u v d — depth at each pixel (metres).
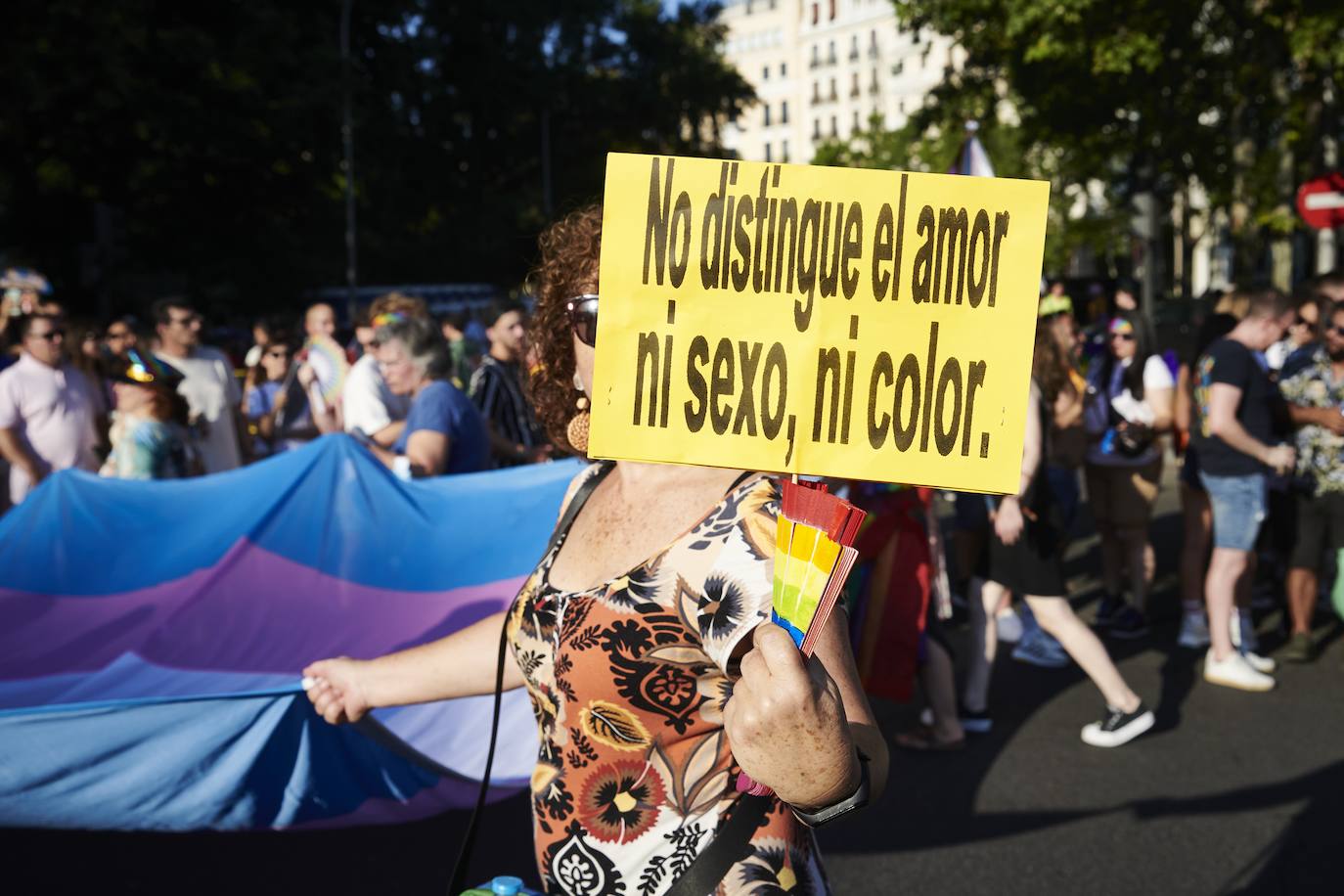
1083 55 20.89
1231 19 20.92
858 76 97.62
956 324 1.26
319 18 22.47
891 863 3.76
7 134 19.30
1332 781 4.33
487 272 34.78
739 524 1.39
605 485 1.63
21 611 3.63
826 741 1.14
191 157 21.34
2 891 3.63
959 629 6.61
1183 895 3.50
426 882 3.71
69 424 6.28
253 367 9.35
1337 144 24.75
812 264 1.28
